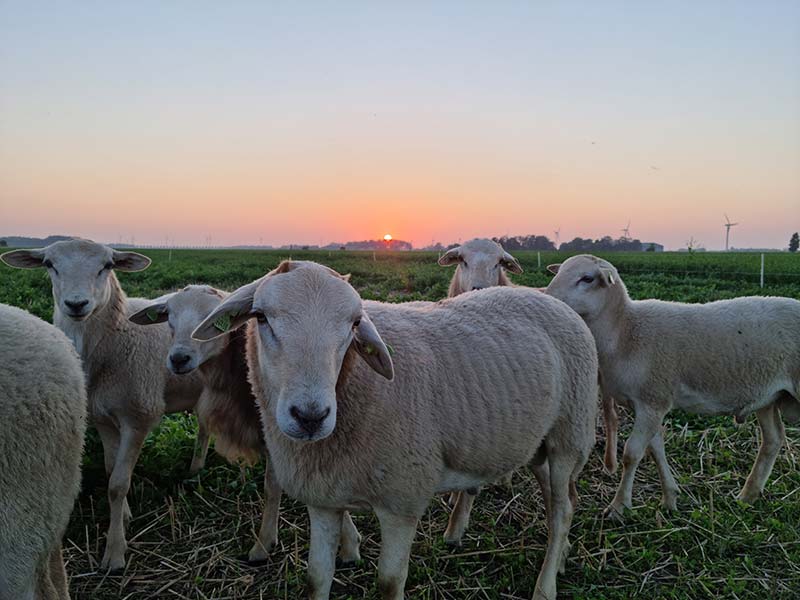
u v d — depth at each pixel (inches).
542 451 51.4
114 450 59.7
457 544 53.4
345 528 50.9
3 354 33.2
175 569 50.4
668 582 49.2
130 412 57.8
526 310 49.6
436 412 39.9
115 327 58.8
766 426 63.2
